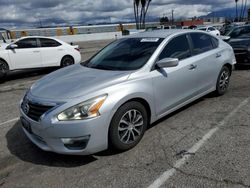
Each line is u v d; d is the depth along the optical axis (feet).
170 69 14.37
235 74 27.78
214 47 18.71
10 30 146.10
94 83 12.03
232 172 10.42
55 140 11.12
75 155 12.30
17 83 30.42
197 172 10.59
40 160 12.29
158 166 11.19
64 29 166.91
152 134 14.15
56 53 36.88
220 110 17.10
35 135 11.91
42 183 10.60
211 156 11.66
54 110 10.98
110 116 11.44
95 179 10.62
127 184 10.18
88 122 10.84
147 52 14.35
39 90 12.53
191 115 16.47
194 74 16.03
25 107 12.37
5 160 12.48
